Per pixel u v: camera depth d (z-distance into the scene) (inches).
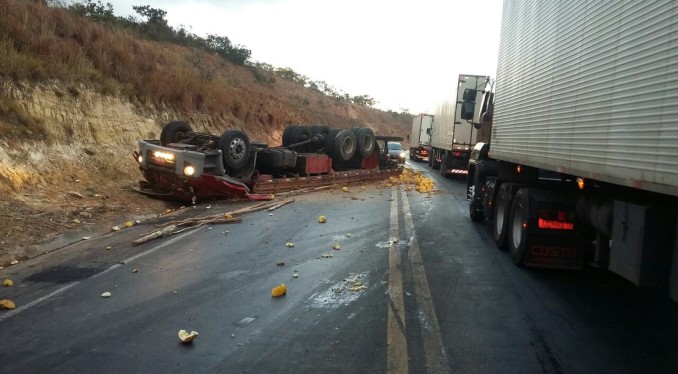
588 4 211.2
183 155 444.5
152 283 250.2
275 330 195.2
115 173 514.3
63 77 535.5
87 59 608.7
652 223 165.3
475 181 449.1
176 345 180.4
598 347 185.0
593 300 239.5
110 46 661.9
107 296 229.0
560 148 240.5
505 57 355.6
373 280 262.2
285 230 383.2
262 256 306.3
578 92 220.2
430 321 207.2
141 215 418.0
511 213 313.4
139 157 482.6
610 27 189.9
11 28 518.6
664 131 151.7
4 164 396.8
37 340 182.9
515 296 242.4
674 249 160.7
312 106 2274.9
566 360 173.6
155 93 697.6
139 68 711.7
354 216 454.0
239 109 961.5
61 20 619.2
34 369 161.0
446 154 940.6
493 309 223.3
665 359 175.5
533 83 286.0
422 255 318.3
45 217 356.2
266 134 1045.2
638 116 167.5
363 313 214.8
